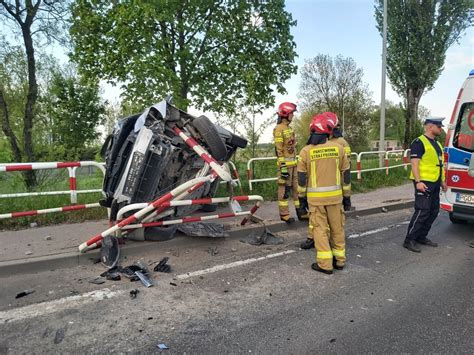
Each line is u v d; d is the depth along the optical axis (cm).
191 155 587
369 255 566
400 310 390
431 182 577
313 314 378
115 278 455
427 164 578
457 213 655
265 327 352
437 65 2391
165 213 547
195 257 539
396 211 909
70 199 729
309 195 498
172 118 556
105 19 1117
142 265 487
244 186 962
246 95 1160
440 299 417
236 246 594
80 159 1266
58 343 321
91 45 1134
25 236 593
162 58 1057
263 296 418
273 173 1041
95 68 1170
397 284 457
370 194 1107
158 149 524
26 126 1317
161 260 508
